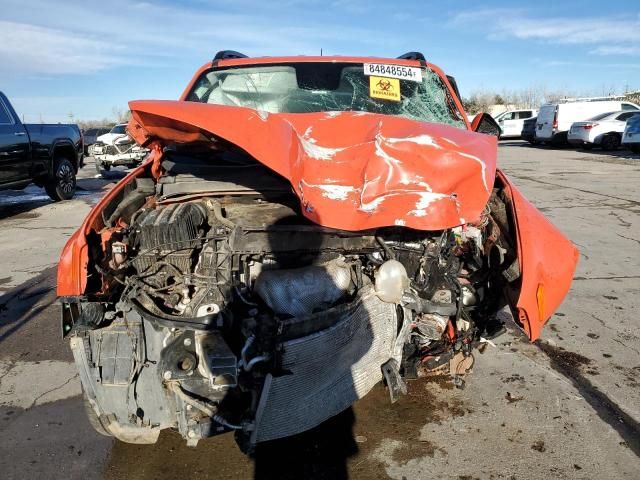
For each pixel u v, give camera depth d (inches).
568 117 915.4
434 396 126.1
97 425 98.0
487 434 112.0
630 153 775.1
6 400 128.5
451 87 162.1
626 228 289.6
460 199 95.6
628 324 166.9
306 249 95.7
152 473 101.5
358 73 157.4
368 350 98.3
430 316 106.3
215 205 103.0
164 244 93.5
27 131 375.6
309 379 91.0
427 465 102.8
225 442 110.5
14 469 102.8
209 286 91.2
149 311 87.9
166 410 90.5
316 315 88.7
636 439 110.0
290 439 111.0
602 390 128.6
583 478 98.8
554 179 495.8
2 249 270.4
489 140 106.1
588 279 208.4
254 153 86.7
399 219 91.7
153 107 89.4
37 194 484.4
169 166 117.0
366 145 99.4
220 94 153.3
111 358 90.3
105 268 93.4
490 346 151.1
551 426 114.4
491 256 108.7
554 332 161.8
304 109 149.6
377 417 118.1
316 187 95.6
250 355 85.6
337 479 99.6
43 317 179.6
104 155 637.9
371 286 97.4
